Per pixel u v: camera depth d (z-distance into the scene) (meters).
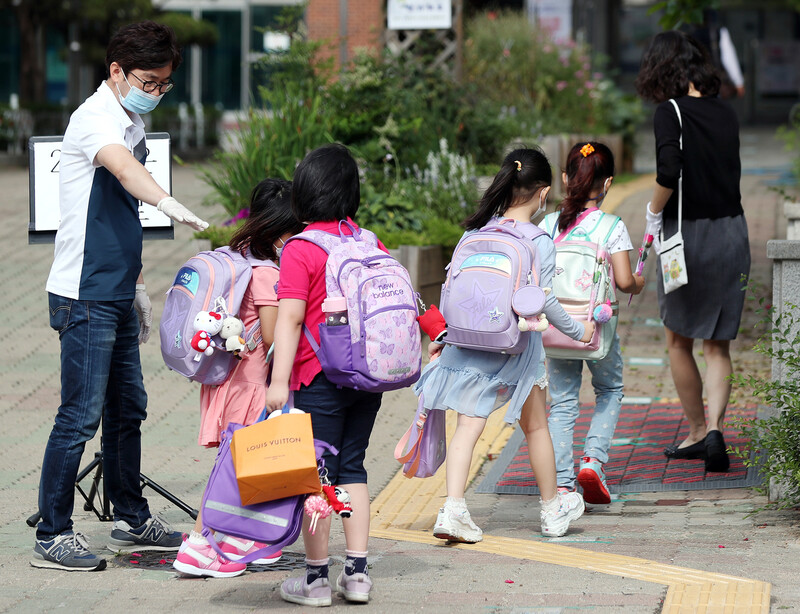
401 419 18.33
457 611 9.12
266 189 11.02
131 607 9.55
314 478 9.22
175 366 10.94
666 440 16.70
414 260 22.73
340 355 9.32
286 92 28.47
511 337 11.34
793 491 12.62
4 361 21.59
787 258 12.62
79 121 10.77
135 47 10.68
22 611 9.43
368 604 9.58
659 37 15.01
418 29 32.56
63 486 10.97
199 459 16.08
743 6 90.25
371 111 28.34
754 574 10.14
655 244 15.05
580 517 13.34
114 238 10.91
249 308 10.91
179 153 63.47
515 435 17.44
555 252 11.86
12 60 78.75
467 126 32.75
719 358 15.33
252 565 11.16
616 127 49.91
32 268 28.91
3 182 45.91
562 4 53.16
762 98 83.19
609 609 8.99
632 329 23.97
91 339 10.88
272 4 77.06
